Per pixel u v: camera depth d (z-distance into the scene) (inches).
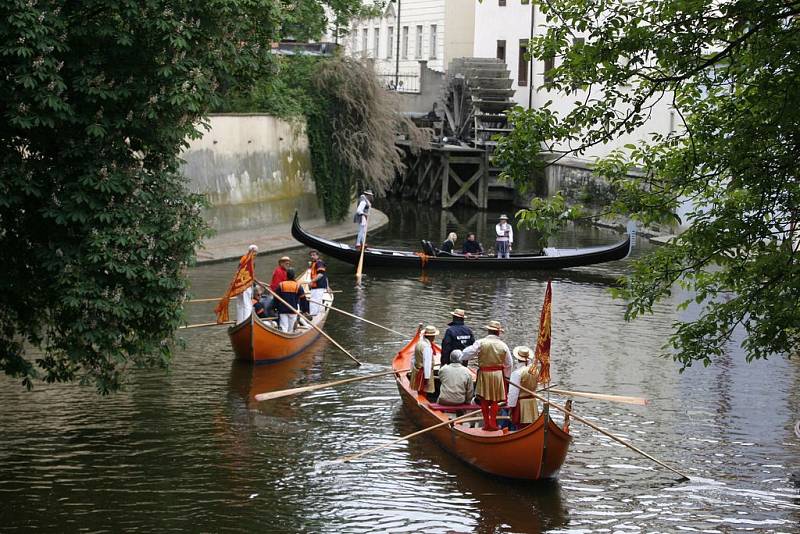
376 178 1790.1
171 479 613.3
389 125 1803.6
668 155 548.1
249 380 839.1
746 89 509.7
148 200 531.2
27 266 549.6
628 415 762.8
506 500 598.5
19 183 502.3
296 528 550.0
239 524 551.8
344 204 1814.7
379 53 2994.6
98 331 526.3
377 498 597.0
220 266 1376.7
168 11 513.3
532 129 515.8
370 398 800.9
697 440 708.7
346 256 1402.6
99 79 506.3
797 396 818.2
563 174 2118.6
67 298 508.1
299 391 754.8
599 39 493.4
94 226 520.7
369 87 1753.2
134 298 535.5
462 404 713.6
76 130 523.5
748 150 490.0
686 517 575.8
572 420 749.9
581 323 1093.1
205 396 789.2
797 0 460.8
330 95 1772.9
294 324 956.6
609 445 698.2
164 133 534.9
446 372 715.4
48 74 487.8
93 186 511.5
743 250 548.7
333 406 777.6
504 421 683.4
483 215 2181.3
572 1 507.8
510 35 2389.3
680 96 534.3
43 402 756.6
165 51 525.0
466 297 1234.0
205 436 695.1
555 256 1449.3
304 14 1870.1
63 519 550.0
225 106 573.9
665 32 481.7
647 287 551.2
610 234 1905.8
